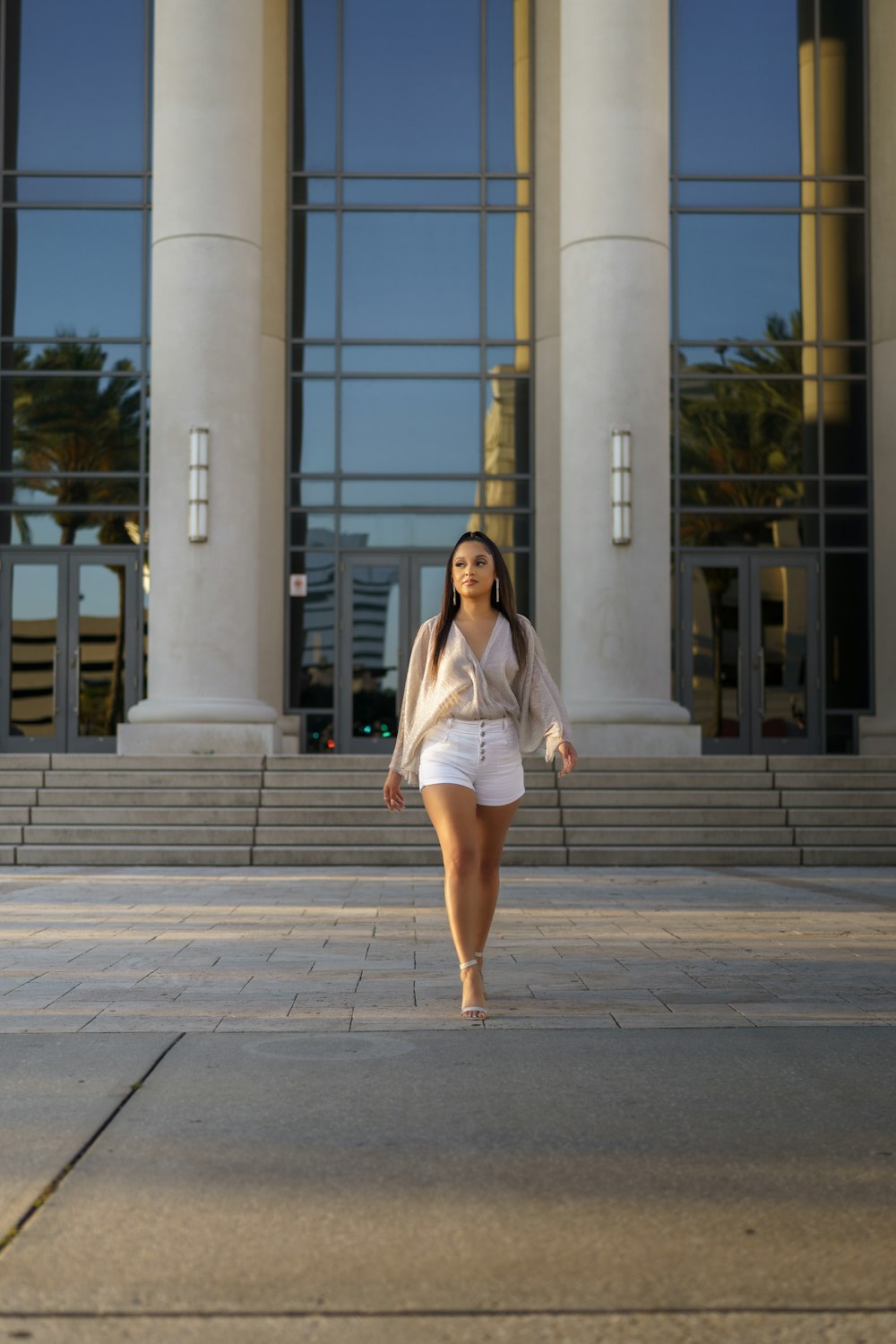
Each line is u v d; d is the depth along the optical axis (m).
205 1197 2.87
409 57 21.61
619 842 12.92
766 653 21.30
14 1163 3.10
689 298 21.55
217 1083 3.89
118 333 21.22
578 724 17.08
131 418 21.17
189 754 16.25
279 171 21.23
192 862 12.39
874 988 5.57
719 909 8.75
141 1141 3.29
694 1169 3.07
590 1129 3.41
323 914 8.38
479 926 5.20
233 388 17.25
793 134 21.73
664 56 17.78
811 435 21.52
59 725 20.91
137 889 10.10
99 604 21.05
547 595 20.97
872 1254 2.55
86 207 21.31
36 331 21.20
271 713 17.27
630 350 17.36
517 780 5.12
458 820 4.98
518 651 5.15
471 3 21.66
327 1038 4.52
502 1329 2.21
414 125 21.56
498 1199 2.85
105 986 5.59
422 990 5.50
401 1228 2.67
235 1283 2.39
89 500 21.08
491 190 21.58
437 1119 3.50
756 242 21.64
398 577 21.17
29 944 6.91
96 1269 2.46
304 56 21.52
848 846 12.97
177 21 17.34
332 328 21.36
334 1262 2.49
